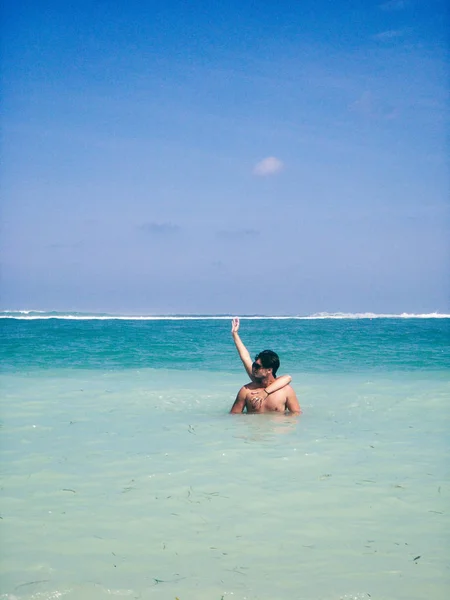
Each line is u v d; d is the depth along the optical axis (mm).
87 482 4773
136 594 2939
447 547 3467
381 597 2916
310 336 28406
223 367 14266
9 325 42906
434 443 6145
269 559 3336
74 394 9734
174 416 7785
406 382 11273
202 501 4285
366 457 5566
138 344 22000
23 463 5375
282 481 4770
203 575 3141
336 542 3561
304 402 8859
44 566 3246
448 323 50188
